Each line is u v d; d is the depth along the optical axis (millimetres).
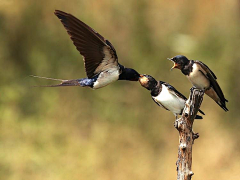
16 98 14250
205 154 13328
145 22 15641
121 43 15375
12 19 15312
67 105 14148
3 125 13562
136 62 15141
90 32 6465
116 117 13953
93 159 12609
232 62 14992
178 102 8039
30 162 12648
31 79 14781
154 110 14125
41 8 15445
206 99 14453
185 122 6887
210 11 16031
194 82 8477
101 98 14219
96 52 6703
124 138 13398
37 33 15305
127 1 15719
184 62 8344
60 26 15336
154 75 14961
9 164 12555
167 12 15914
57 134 13477
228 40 15352
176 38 15305
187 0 16109
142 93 14391
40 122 13766
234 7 15969
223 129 13914
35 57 15008
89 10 15641
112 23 15570
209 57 15219
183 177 6871
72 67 14984
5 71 14836
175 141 13508
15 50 15172
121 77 7543
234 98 14453
